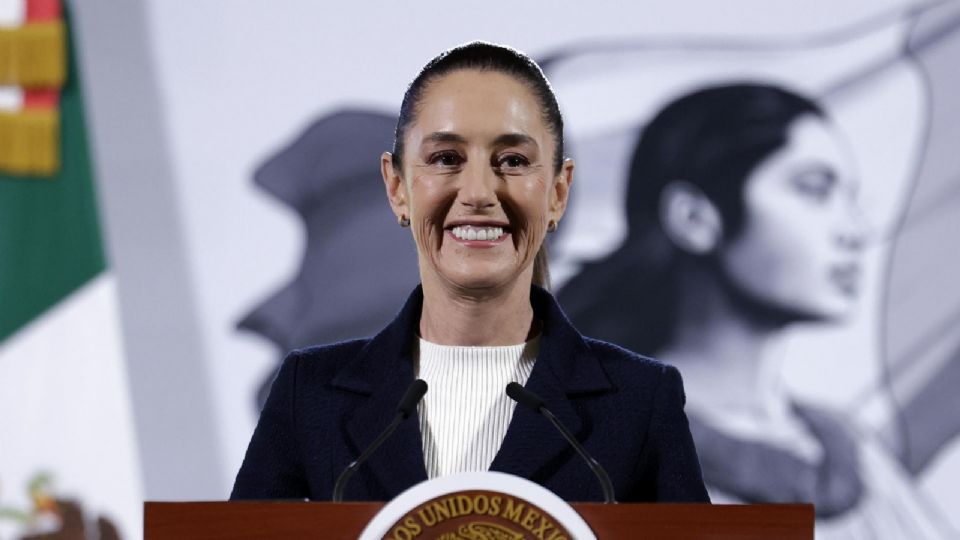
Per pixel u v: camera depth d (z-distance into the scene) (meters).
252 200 13.43
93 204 13.52
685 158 13.36
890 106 13.37
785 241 13.30
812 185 13.34
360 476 5.82
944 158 13.30
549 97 5.98
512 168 5.81
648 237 13.35
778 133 13.35
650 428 5.93
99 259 13.51
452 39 13.52
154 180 13.50
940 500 13.07
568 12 13.46
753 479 13.17
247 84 13.50
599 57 13.41
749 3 13.43
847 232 13.30
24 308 13.47
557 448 5.74
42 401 13.43
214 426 13.34
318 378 6.21
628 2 13.45
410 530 4.59
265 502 4.65
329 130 13.48
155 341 13.43
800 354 13.26
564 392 5.93
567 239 13.35
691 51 13.41
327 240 13.40
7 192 13.63
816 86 13.38
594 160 13.38
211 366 13.38
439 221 5.82
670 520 4.61
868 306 13.26
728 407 13.24
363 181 13.45
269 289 13.38
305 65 13.51
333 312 13.36
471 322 6.05
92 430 13.41
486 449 5.88
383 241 13.42
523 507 4.60
